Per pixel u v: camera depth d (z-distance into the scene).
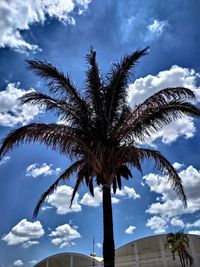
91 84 12.78
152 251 54.47
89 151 11.23
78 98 12.16
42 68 11.66
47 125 10.61
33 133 10.34
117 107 12.66
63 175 13.67
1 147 10.21
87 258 59.50
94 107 12.46
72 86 12.09
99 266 57.34
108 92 12.56
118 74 12.54
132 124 12.02
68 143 10.84
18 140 10.32
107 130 12.07
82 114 12.12
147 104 11.98
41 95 11.56
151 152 12.52
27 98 11.45
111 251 10.30
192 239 53.41
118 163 11.56
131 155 11.75
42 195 13.65
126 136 12.11
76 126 11.92
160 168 12.84
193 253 52.12
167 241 53.56
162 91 11.88
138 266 54.00
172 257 52.50
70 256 61.56
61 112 11.96
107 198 11.15
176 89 11.78
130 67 12.67
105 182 11.31
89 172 11.95
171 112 11.69
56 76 11.77
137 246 56.03
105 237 10.57
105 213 10.91
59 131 10.64
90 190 12.36
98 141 11.27
